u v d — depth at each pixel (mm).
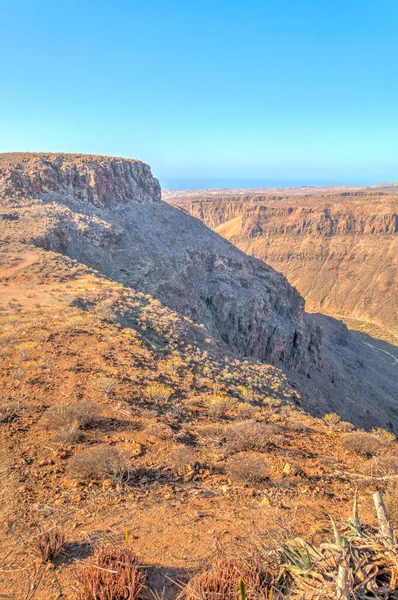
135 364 15086
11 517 5785
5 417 9445
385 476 7512
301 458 8938
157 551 4953
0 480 6863
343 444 10219
